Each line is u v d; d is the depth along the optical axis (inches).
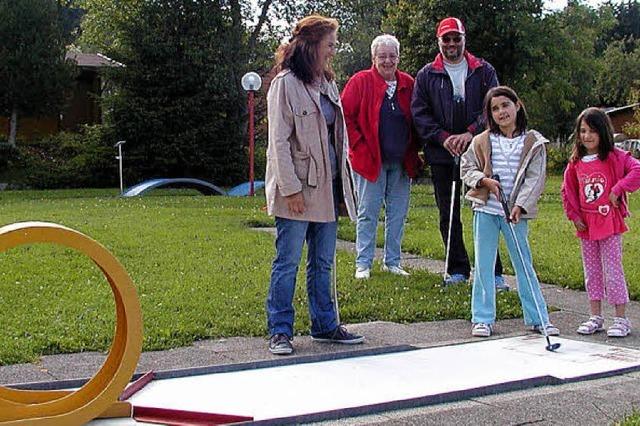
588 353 188.4
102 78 992.2
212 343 193.5
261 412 138.6
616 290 209.9
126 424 133.1
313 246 195.3
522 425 135.3
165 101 937.5
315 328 196.4
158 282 260.5
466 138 263.0
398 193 290.5
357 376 163.8
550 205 625.3
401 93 281.7
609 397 152.3
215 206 566.3
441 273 300.0
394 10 1063.6
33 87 973.2
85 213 492.1
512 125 214.7
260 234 398.0
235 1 982.4
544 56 1066.7
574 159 217.8
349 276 281.7
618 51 2107.5
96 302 229.1
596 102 1752.0
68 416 126.1
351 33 1085.1
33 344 183.5
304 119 184.7
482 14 1013.8
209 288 253.0
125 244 345.7
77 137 1037.8
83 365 171.5
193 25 947.3
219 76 946.7
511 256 213.6
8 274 268.1
